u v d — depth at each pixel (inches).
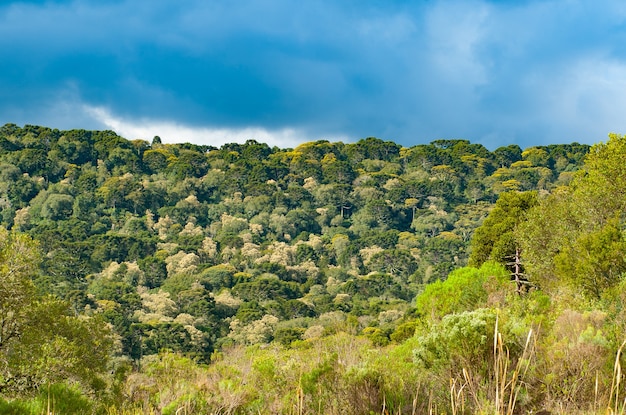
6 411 279.0
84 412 321.4
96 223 5767.7
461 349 286.8
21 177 6427.2
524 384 261.9
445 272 4549.7
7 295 580.1
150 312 3555.6
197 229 5782.5
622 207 888.9
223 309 3759.8
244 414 344.5
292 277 4800.7
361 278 4480.8
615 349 286.5
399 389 292.2
